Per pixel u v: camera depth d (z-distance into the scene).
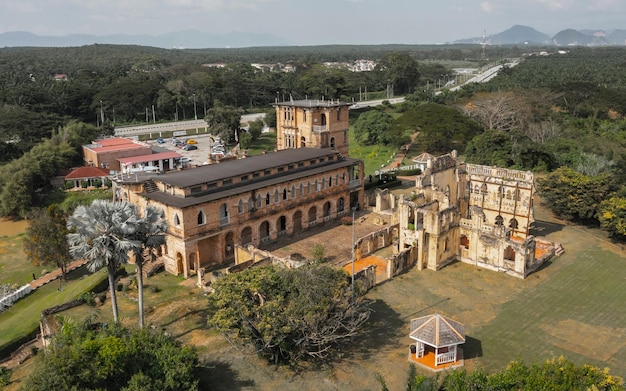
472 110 167.12
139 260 51.09
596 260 71.69
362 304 56.06
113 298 51.06
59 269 83.12
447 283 64.81
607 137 150.00
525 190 78.94
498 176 82.44
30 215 88.56
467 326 54.72
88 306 60.81
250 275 49.00
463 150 146.88
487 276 66.81
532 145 121.69
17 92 189.38
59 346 43.03
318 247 70.44
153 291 63.34
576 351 50.06
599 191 82.06
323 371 46.97
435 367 47.00
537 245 77.31
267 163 83.25
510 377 37.66
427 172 76.25
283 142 109.38
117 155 138.38
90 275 74.75
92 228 48.16
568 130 151.00
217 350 50.22
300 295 47.16
